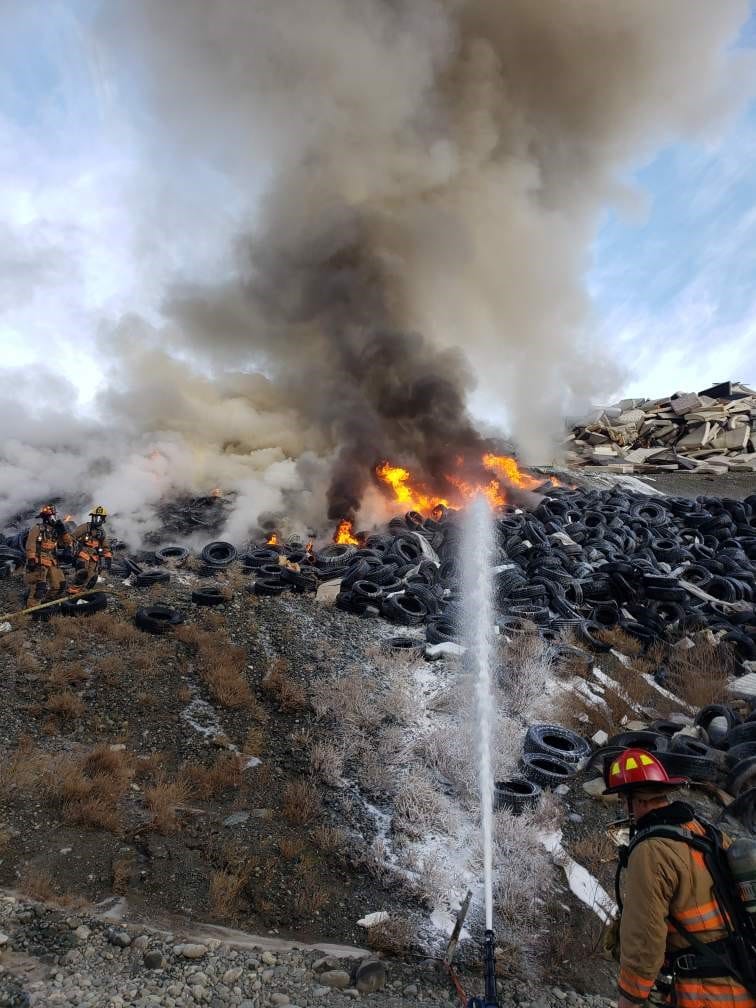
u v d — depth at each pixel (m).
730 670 10.23
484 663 9.44
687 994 2.48
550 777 7.10
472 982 4.62
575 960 5.00
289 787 6.73
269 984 4.32
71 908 4.91
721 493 23.75
